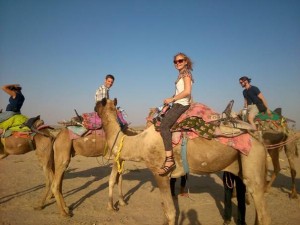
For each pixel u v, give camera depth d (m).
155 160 5.24
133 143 5.54
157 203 8.09
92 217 7.00
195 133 5.02
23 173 12.54
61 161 7.43
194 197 8.59
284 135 8.10
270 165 14.13
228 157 4.97
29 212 7.36
